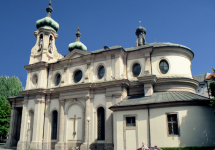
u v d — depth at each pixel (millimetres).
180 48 28328
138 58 28688
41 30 37438
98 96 28328
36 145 31266
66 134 29469
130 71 28797
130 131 22734
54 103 32688
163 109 21859
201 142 20297
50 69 34594
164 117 21641
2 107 52688
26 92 34562
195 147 19938
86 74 30141
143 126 22266
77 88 29203
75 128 29125
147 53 27984
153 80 25062
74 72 32031
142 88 27078
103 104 27672
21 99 37938
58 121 31078
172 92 24734
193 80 27250
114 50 28500
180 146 20500
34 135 31906
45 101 33469
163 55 28047
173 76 27141
